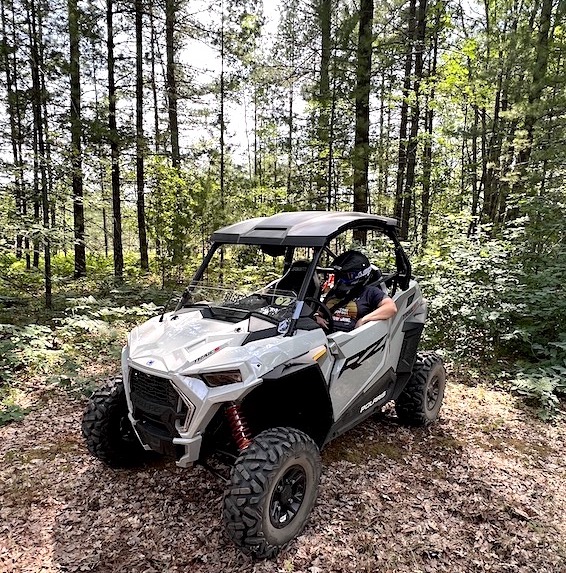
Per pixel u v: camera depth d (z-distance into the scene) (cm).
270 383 279
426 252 826
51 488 315
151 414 269
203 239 994
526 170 941
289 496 261
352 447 380
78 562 248
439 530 283
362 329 333
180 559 252
